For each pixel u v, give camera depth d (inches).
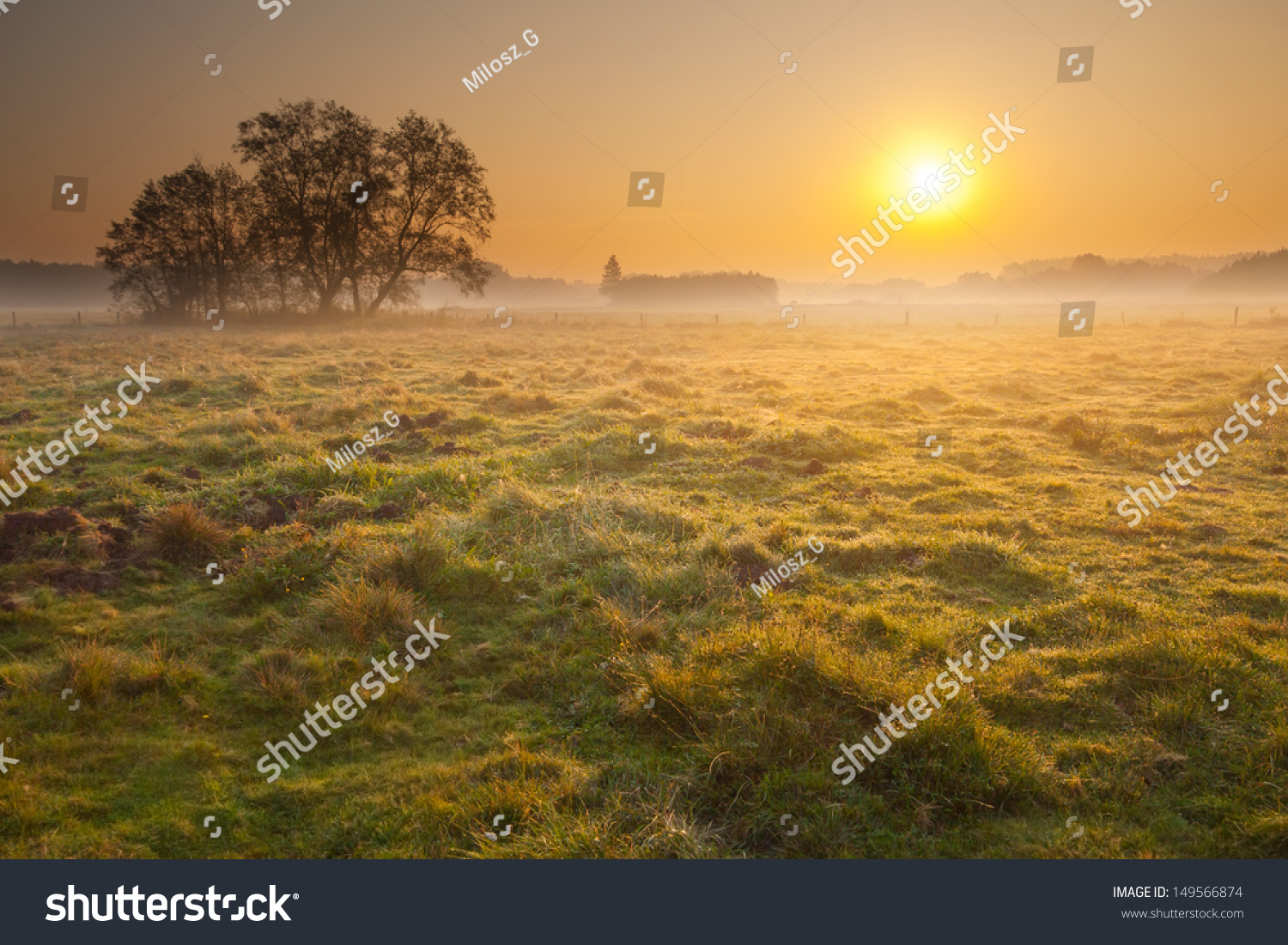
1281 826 157.2
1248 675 212.4
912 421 601.0
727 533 331.0
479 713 206.4
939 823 165.3
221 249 1745.8
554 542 310.0
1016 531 344.2
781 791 171.5
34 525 299.6
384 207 1723.7
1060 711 203.3
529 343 1289.4
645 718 198.7
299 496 368.2
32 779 171.3
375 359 935.7
